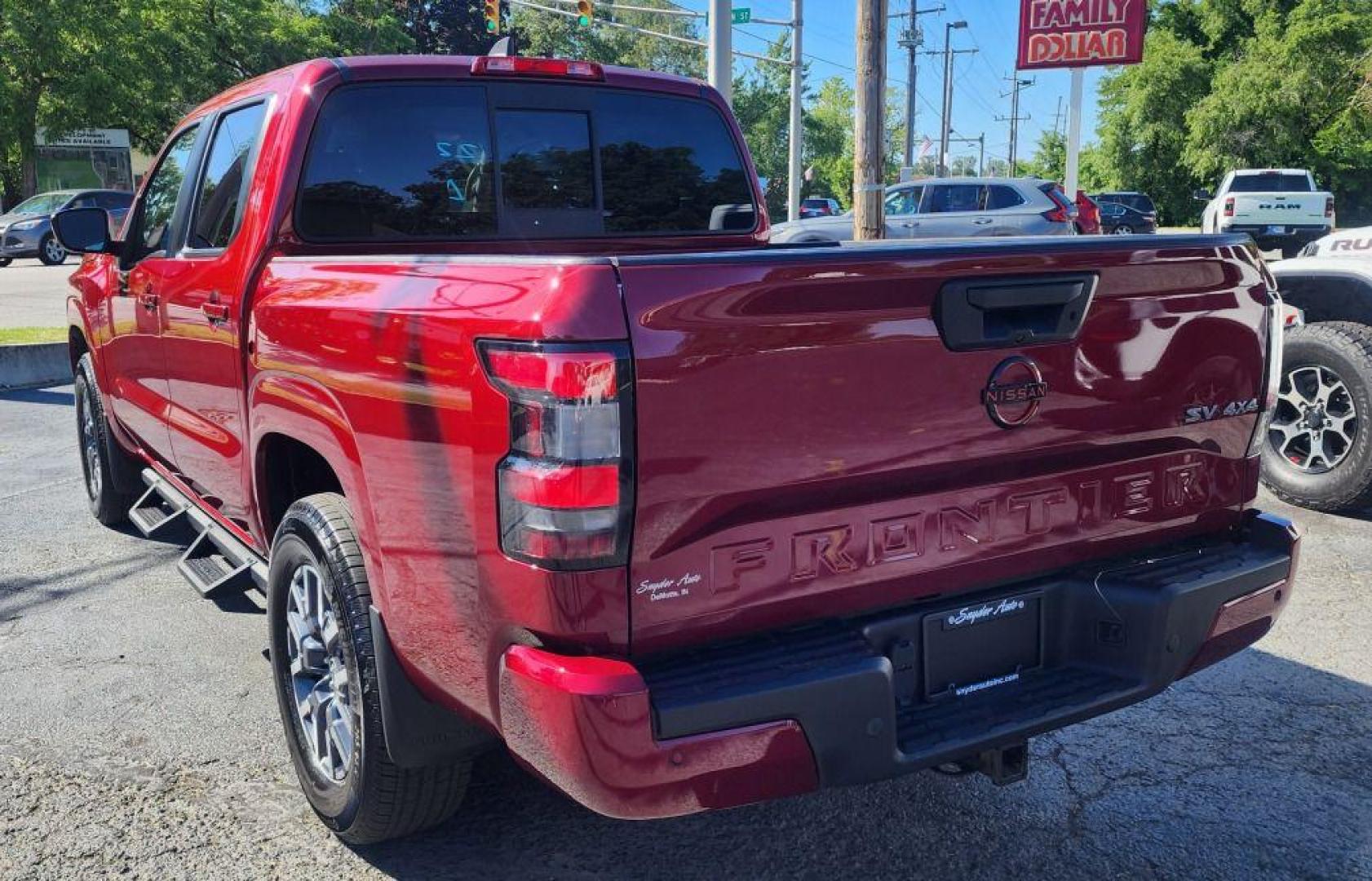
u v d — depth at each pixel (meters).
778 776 2.27
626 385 2.11
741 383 2.23
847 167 94.19
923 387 2.45
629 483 2.13
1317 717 3.87
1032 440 2.63
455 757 2.81
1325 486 6.09
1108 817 3.24
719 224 4.44
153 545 5.80
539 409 2.12
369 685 2.78
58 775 3.47
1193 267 2.85
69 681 4.14
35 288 19.73
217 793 3.37
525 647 2.23
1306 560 5.47
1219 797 3.35
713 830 3.19
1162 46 47.66
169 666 4.29
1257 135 45.59
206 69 44.78
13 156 40.53
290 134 3.47
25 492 6.88
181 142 4.55
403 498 2.55
